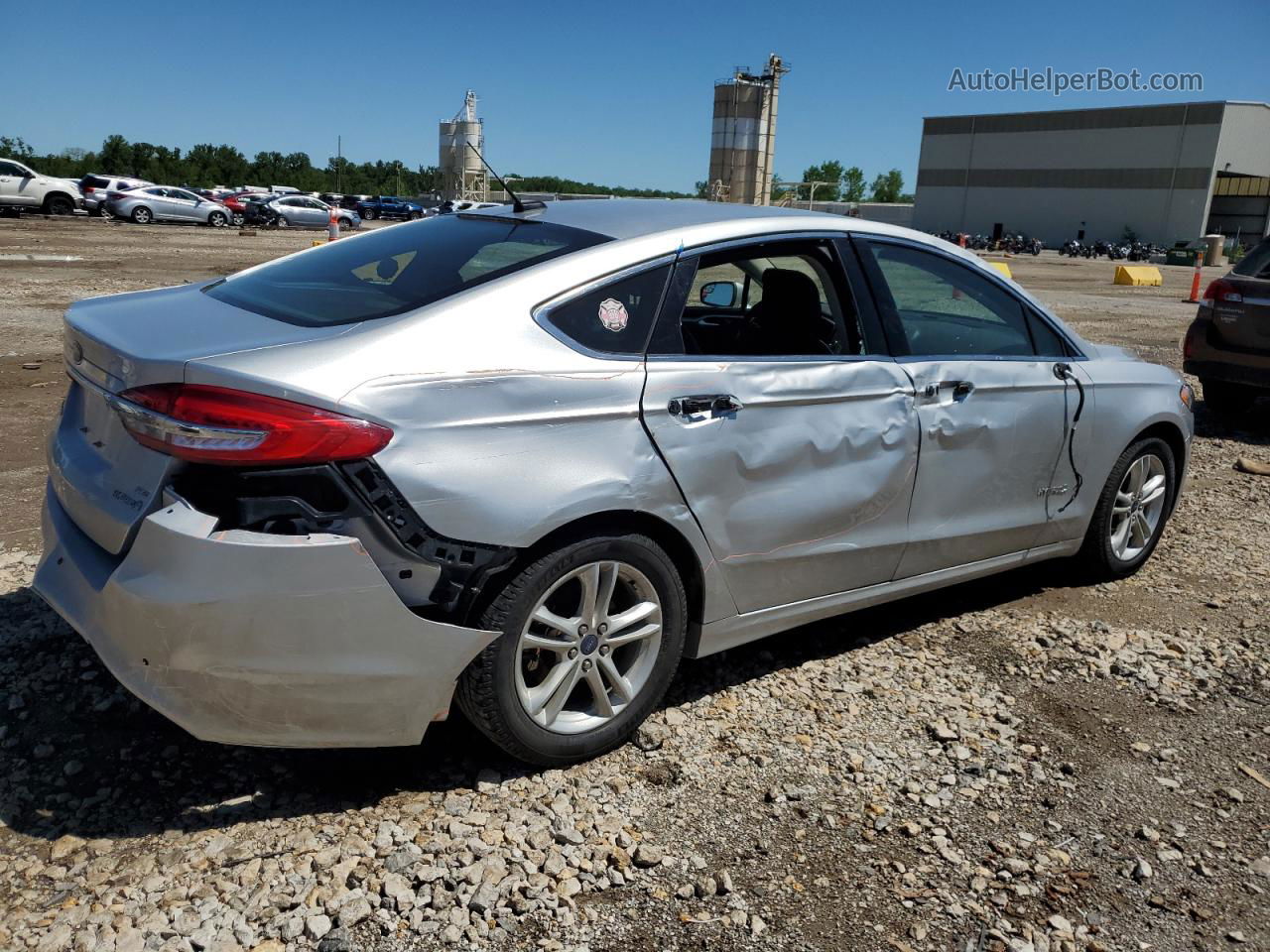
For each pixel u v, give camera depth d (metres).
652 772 3.03
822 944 2.39
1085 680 3.79
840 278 3.54
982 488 3.94
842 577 3.58
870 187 156.38
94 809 2.67
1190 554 5.26
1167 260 62.97
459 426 2.60
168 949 2.22
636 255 3.04
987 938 2.44
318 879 2.46
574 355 2.85
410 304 2.79
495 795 2.84
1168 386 4.77
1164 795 3.07
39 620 3.70
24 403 7.22
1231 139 69.75
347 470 2.46
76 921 2.28
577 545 2.80
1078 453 4.30
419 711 2.67
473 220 3.52
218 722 2.51
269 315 2.86
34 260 18.44
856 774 3.08
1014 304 4.19
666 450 2.96
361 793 2.82
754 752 3.17
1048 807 2.98
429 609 2.65
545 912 2.42
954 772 3.13
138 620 2.44
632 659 3.10
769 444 3.21
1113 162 75.00
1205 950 2.45
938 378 3.70
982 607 4.45
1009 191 82.81
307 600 2.45
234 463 2.40
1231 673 3.89
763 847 2.72
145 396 2.48
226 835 2.60
